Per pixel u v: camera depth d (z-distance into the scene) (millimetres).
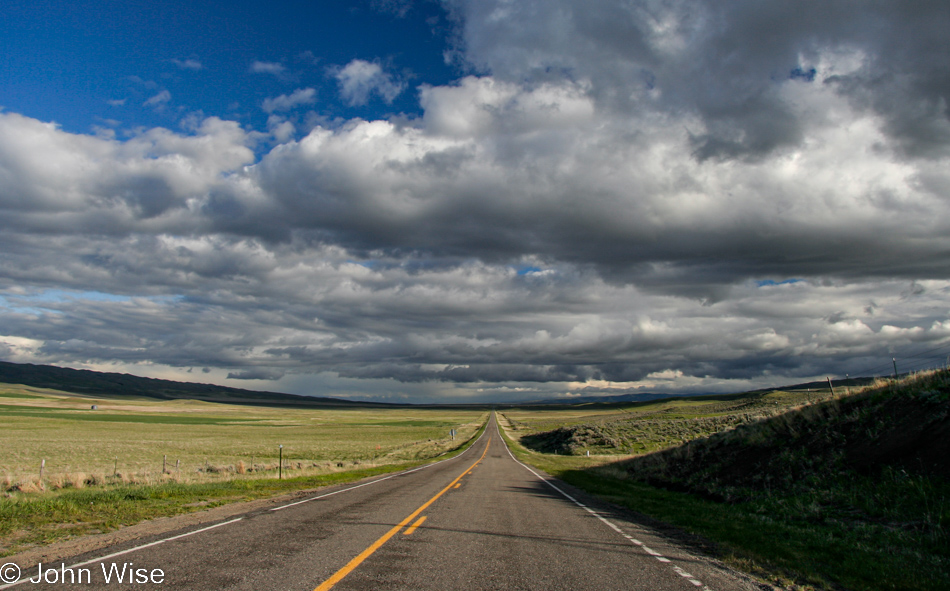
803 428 18188
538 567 7301
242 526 9805
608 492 18812
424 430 111750
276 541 8406
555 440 64562
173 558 7203
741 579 7098
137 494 14141
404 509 12484
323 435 93062
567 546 8852
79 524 9898
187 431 94312
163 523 10180
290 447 63312
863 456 14008
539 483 21656
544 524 11117
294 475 25500
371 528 9758
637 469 26641
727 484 17281
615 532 10492
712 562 8078
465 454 46375
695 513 13578
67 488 20781
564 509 13781
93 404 186625
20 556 7340
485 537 9336
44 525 9758
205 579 6191
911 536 9453
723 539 9969
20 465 37219
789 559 8336
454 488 18062
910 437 13328
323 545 8156
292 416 187375
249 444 67500
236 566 6793
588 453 48375
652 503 15617
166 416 151250
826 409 18500
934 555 8398
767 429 20172
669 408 181125
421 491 16828
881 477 12594
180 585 5945
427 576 6598
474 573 6836
